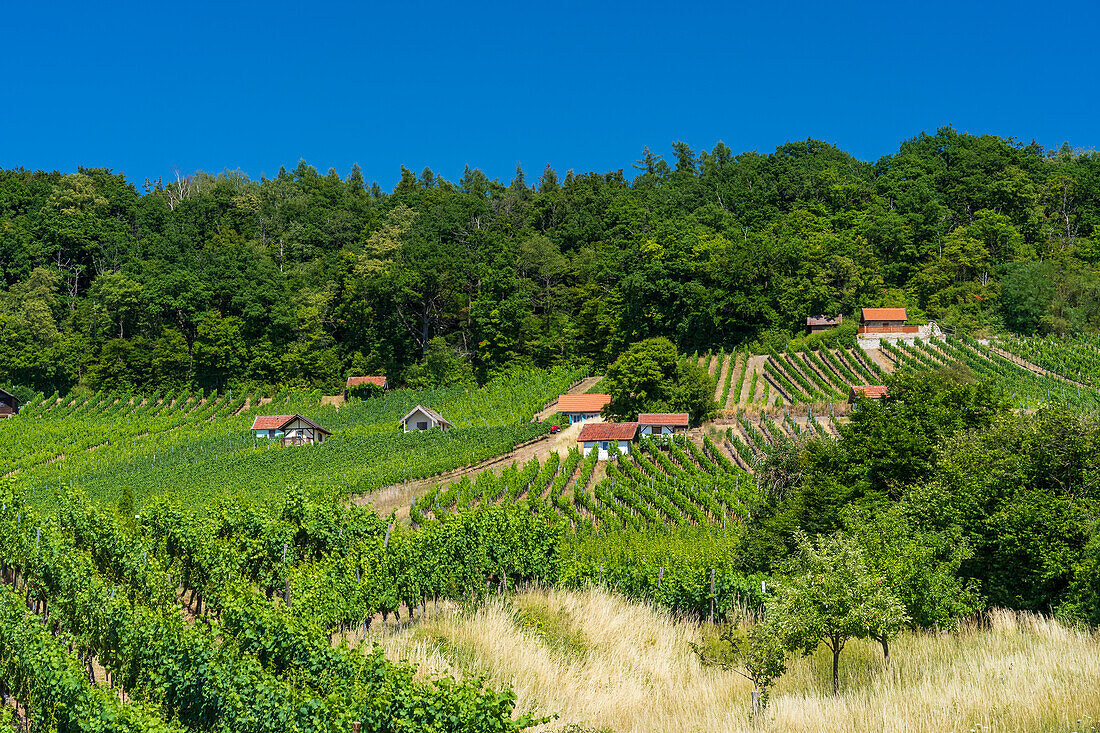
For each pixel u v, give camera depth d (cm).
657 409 7625
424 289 11081
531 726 1591
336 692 1706
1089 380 8069
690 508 5225
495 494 5662
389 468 6725
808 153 16575
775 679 1941
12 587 3209
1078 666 1585
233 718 1725
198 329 10694
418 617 2959
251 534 3388
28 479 7475
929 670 1786
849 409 7256
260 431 8825
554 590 2862
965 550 2369
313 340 10925
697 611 2902
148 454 8225
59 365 10525
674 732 1639
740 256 10188
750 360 9644
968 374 8025
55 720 1753
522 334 10788
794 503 3553
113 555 3138
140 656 2066
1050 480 2641
